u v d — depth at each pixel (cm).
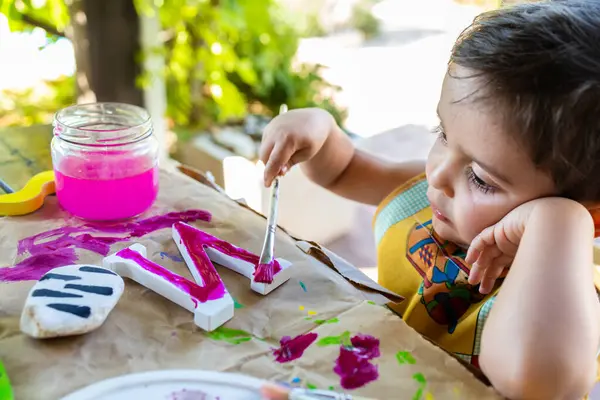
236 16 167
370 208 169
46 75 190
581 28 53
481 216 59
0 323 51
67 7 141
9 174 77
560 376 47
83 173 67
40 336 49
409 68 213
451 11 241
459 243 73
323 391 46
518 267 52
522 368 47
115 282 55
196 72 178
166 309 54
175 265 61
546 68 51
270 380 47
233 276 60
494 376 49
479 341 64
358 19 240
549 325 48
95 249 63
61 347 49
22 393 44
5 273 58
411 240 78
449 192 62
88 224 68
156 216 70
